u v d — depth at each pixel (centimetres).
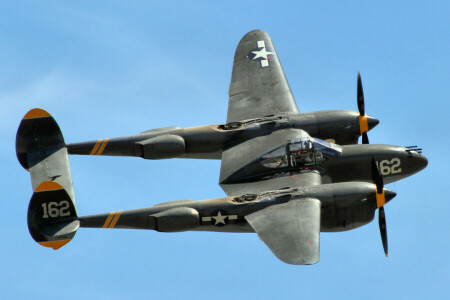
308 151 13725
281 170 13750
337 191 12838
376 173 12838
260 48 16600
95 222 12925
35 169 14025
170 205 12950
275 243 12106
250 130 14512
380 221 13000
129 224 12950
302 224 12325
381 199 12875
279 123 14550
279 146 13875
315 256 11769
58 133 14238
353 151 13912
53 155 14150
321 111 14788
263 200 12838
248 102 15338
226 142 14588
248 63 16262
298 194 12838
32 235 12794
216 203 12888
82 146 14425
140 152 14600
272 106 15125
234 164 14050
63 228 12800
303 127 14562
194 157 14750
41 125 14175
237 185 13788
